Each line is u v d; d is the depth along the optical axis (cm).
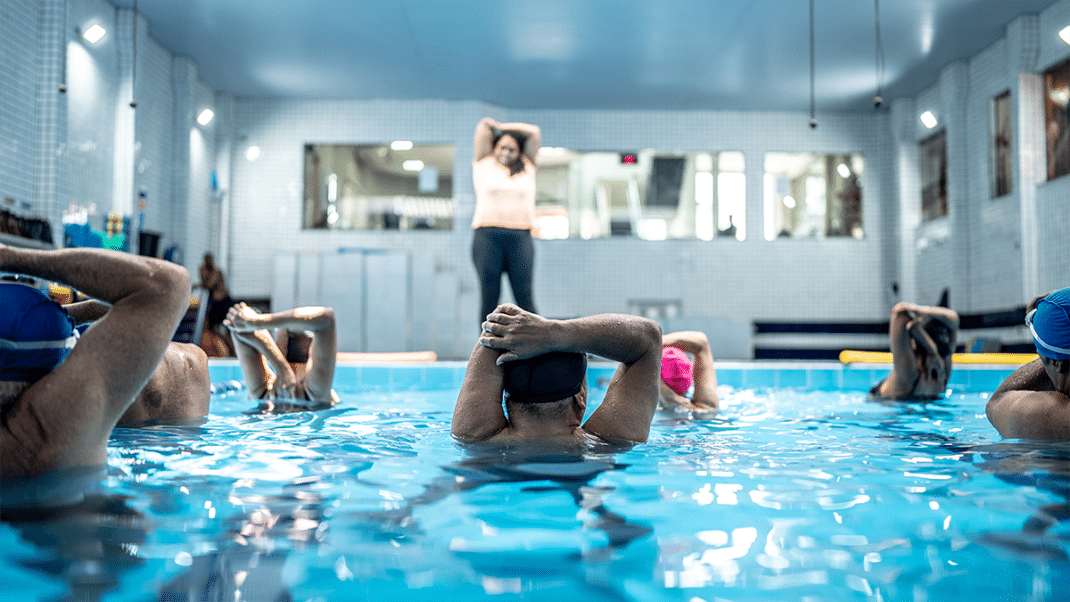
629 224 1230
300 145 1200
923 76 1105
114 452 206
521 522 137
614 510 146
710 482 172
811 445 232
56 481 164
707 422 301
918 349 407
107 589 103
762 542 125
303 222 1198
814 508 148
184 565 113
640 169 1234
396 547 122
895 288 1217
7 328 162
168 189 1020
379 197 1200
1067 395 228
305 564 113
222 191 1166
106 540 125
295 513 142
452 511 144
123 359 170
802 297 1227
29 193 744
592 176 1233
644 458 202
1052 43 886
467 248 1190
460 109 1198
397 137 1202
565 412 223
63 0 771
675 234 1234
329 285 1052
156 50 976
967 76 1044
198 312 757
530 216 676
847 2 864
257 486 165
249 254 1191
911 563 114
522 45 988
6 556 117
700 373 350
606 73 1080
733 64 1045
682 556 118
